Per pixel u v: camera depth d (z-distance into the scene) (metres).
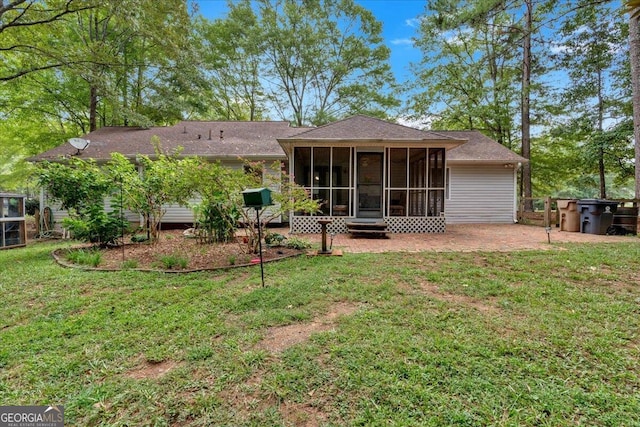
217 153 10.59
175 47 10.07
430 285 3.87
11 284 4.11
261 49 19.12
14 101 13.12
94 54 9.40
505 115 14.89
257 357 2.31
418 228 8.98
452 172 11.90
